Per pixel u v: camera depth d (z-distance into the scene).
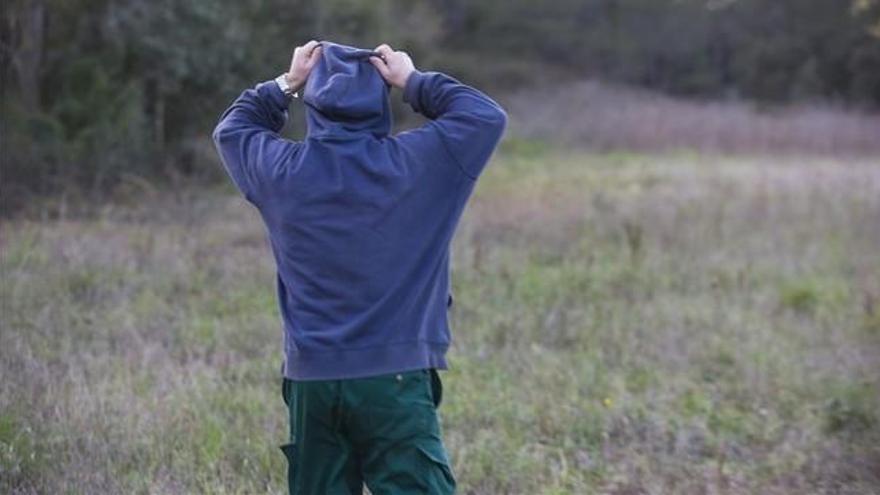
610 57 161.75
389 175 12.76
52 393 22.55
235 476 19.62
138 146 58.00
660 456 21.59
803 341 30.53
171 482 19.08
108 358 26.03
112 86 59.19
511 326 30.39
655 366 27.69
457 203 13.11
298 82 13.85
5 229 42.81
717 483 20.17
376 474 13.02
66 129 57.41
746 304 34.91
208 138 64.38
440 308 13.31
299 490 13.33
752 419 23.88
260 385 25.05
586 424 22.98
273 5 71.81
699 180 69.19
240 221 47.44
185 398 23.20
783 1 155.50
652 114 108.31
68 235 41.16
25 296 31.03
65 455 19.69
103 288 32.94
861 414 22.86
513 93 133.88
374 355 12.72
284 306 13.22
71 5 58.00
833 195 57.75
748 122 102.31
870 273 40.25
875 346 29.52
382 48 13.49
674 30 162.00
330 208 12.73
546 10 159.75
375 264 12.73
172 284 34.25
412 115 84.50
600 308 33.16
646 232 46.41
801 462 21.16
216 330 29.20
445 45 147.75
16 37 55.50
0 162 51.12
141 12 60.69
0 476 18.69
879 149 96.62
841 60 144.75
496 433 22.30
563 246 43.31
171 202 51.91
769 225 49.19
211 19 62.50
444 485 12.93
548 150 100.69
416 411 12.84
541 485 19.97
